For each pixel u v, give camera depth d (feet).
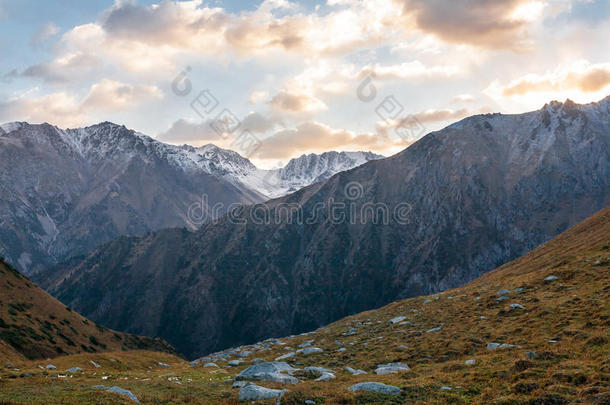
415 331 174.91
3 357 199.31
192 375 140.36
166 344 421.18
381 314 238.07
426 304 223.92
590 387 78.23
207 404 96.89
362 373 129.80
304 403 90.38
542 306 152.97
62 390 104.06
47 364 185.06
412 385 96.43
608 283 155.02
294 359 163.73
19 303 295.69
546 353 102.83
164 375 142.31
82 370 150.92
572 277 179.01
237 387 113.39
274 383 111.55
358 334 198.80
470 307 185.47
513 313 157.07
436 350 141.79
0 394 98.53
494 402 81.10
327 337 209.15
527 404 78.13
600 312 128.36
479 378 96.02
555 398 77.00
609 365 87.10
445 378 100.68
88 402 90.33
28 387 107.96
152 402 96.58
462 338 145.89
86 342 303.07
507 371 96.17
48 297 340.39
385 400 88.69
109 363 207.31
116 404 90.48
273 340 250.78
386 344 166.40
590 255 202.90
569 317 133.69
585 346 105.40
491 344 128.36
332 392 94.84
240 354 209.05
